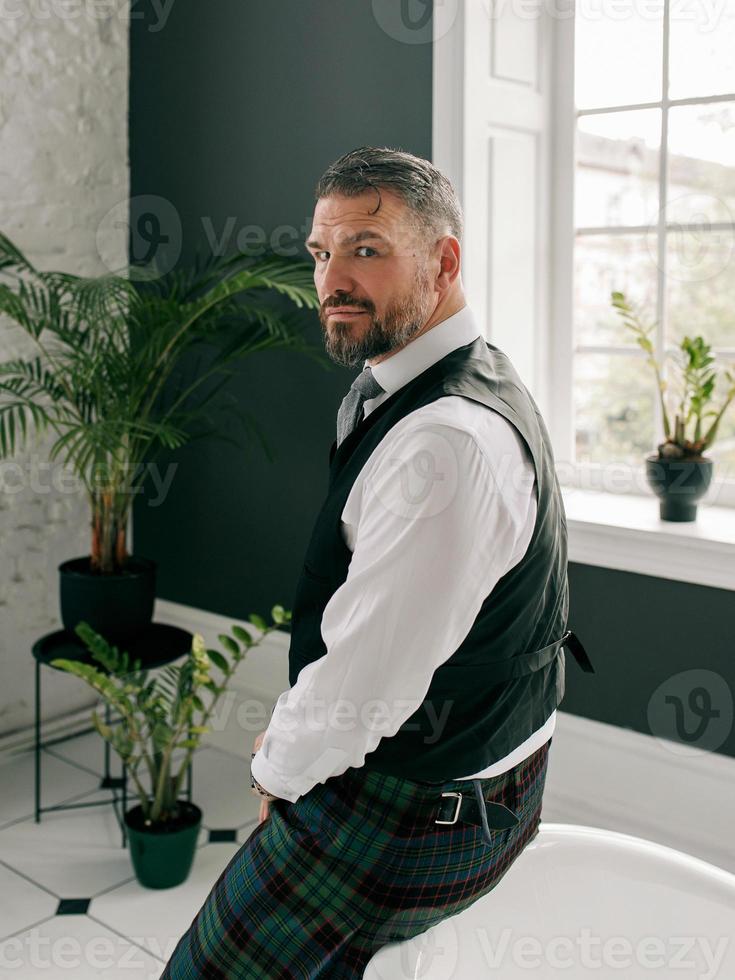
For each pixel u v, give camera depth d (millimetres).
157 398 3486
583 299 2988
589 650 2674
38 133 3176
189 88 3254
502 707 1405
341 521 1397
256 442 3266
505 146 2789
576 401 3029
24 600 3305
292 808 1468
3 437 2701
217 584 3434
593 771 2684
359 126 2898
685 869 1664
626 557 2566
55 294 2799
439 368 1385
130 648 2865
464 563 1245
